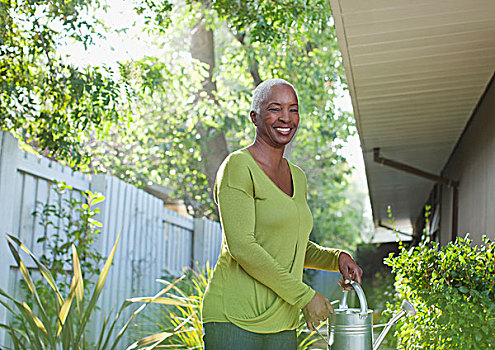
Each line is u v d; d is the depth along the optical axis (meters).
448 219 7.05
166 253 7.61
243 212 2.04
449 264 3.02
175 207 12.86
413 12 3.43
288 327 2.11
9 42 4.25
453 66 4.31
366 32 3.67
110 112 4.68
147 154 9.30
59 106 4.48
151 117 8.00
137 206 6.46
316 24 6.15
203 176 9.52
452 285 3.01
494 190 4.45
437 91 4.79
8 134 3.95
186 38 7.87
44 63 4.51
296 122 2.17
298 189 2.22
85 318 3.10
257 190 2.08
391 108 5.15
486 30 3.72
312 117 8.89
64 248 4.51
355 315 2.09
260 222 2.08
